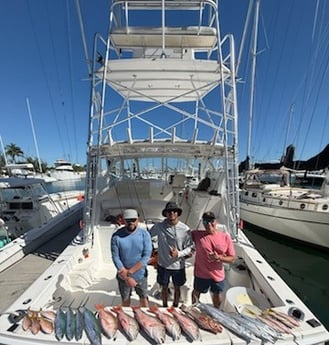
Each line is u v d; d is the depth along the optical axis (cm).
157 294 359
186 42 485
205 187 571
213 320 206
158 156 613
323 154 1046
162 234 300
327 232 863
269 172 1343
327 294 634
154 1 441
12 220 754
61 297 312
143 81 555
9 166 1080
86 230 424
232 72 457
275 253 914
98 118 477
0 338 191
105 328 195
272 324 206
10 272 510
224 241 293
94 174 443
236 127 448
